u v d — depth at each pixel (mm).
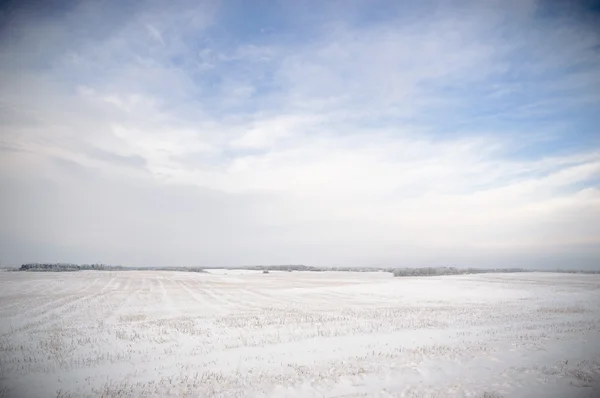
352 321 19953
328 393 8602
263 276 101125
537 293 38375
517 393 8367
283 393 8641
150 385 9312
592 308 25141
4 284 47656
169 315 22938
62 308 25188
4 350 13203
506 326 17828
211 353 12820
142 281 63188
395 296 37219
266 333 16625
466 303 29594
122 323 19406
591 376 9555
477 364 10867
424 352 12461
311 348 13453
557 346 13180
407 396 8305
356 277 94375
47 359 11945
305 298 35750
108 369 10789
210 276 96062
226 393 8695
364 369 10445
